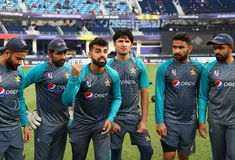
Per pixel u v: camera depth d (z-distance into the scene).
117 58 5.62
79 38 50.50
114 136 5.62
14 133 5.02
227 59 5.24
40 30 49.94
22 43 4.84
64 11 51.84
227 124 5.25
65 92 4.86
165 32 51.53
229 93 5.20
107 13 54.28
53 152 5.71
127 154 7.66
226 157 5.36
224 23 52.47
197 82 5.57
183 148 5.67
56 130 5.56
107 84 5.10
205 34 51.22
